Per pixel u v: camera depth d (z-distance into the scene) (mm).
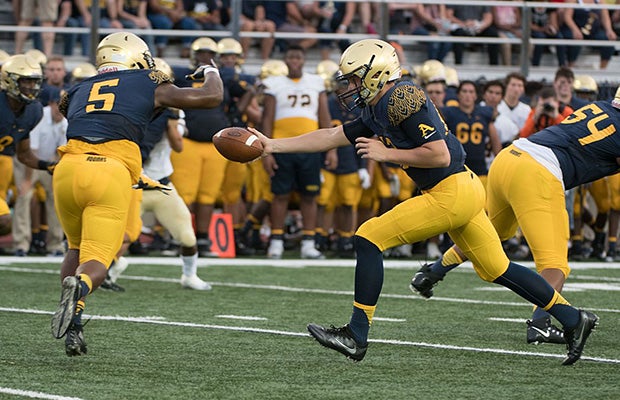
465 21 44062
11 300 21812
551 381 14203
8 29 39219
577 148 17297
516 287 15617
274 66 35594
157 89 15570
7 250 33531
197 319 19641
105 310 20656
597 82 43062
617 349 17000
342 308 21688
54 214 32781
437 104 33688
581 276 29594
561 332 16859
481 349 16766
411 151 14633
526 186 17266
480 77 41562
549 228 17203
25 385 13383
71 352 14516
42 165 20844
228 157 15508
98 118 15234
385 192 35312
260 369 14781
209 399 12773
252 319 19812
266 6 42531
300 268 30281
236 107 33969
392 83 14859
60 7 40281
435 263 18281
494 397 13172
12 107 20109
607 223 36688
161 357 15570
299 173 33312
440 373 14695
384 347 16859
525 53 43250
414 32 43719
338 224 34906
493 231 15578
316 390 13430
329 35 42031
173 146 24359
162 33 40438
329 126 34000
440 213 15008
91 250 14867
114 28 40125
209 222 33031
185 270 24641
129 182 15297
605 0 46281
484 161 33719
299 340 17359
